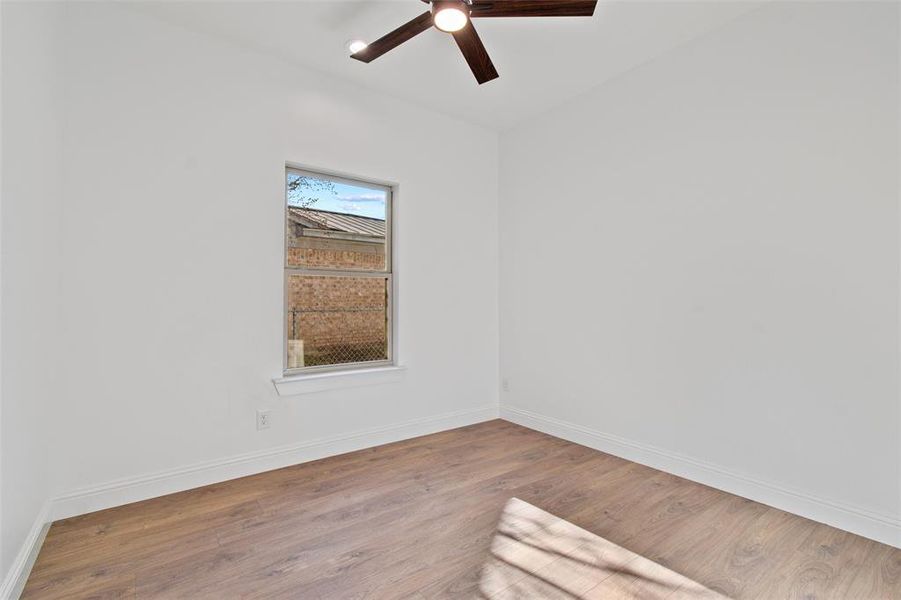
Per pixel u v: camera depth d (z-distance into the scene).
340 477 2.63
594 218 3.18
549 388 3.52
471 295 3.79
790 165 2.21
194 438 2.48
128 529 2.02
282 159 2.79
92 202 2.19
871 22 1.97
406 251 3.39
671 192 2.71
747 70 2.37
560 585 1.65
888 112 1.92
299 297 2.98
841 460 2.05
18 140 1.59
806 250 2.16
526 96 3.30
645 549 1.88
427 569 1.74
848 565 1.77
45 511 1.99
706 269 2.54
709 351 2.53
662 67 2.76
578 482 2.57
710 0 2.26
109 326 2.24
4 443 1.48
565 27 2.48
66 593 1.59
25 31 1.66
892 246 1.91
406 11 2.35
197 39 2.51
